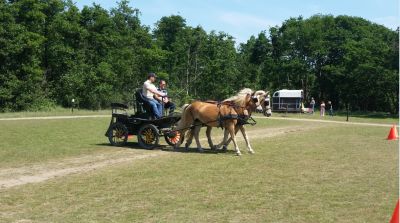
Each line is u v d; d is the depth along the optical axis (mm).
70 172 11406
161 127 15914
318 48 76688
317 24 79625
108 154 14484
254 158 13336
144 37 70312
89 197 8664
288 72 76125
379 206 7840
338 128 26719
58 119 33688
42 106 53250
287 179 10125
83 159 13492
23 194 9000
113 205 8062
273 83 78750
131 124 16250
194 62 72938
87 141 18219
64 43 61656
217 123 14391
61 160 13312
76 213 7598
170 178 10312
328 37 79562
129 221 7105
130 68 64500
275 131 24172
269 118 40469
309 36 76562
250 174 10727
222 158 13391
